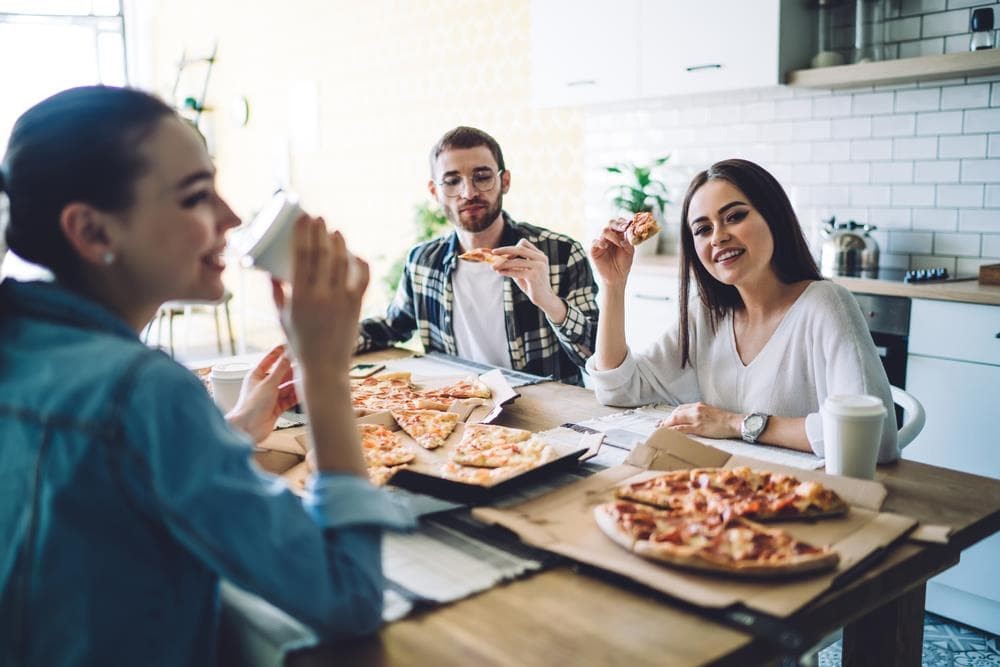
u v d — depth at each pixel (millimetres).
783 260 1710
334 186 6371
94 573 745
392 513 875
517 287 2400
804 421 1452
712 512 1060
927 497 1174
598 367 1784
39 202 810
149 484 726
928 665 2334
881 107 3199
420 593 915
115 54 8086
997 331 2480
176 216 829
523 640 823
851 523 1045
